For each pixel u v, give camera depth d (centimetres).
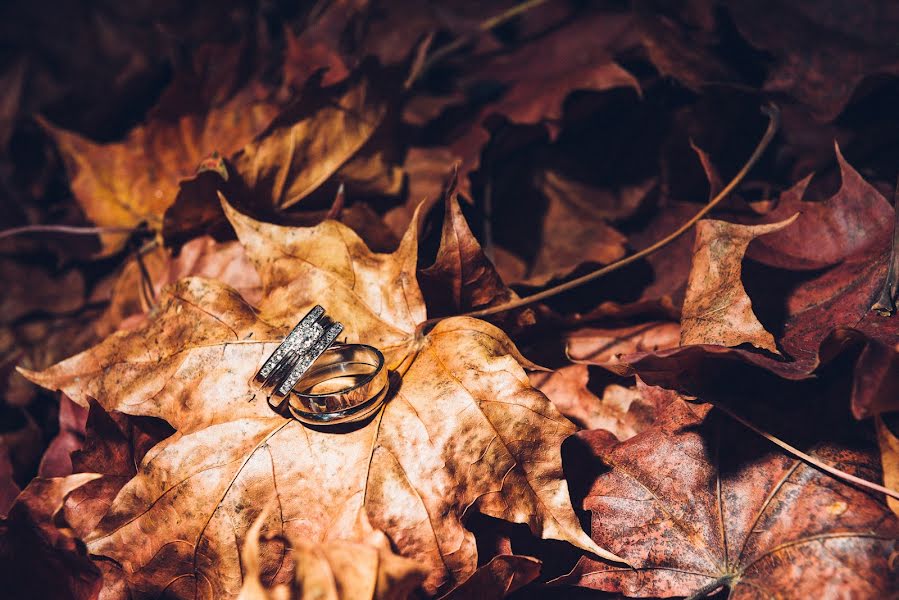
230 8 40
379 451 22
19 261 32
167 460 22
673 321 26
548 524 21
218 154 27
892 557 20
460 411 22
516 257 29
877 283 23
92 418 23
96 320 31
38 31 41
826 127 29
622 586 21
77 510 23
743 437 22
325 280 24
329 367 24
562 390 25
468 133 31
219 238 29
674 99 31
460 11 38
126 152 31
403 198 30
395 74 30
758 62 30
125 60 41
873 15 28
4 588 22
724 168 29
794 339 23
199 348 23
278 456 22
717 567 21
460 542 21
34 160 36
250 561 19
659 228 29
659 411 24
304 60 32
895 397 20
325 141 28
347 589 19
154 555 22
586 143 31
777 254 25
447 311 25
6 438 27
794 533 21
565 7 37
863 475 21
